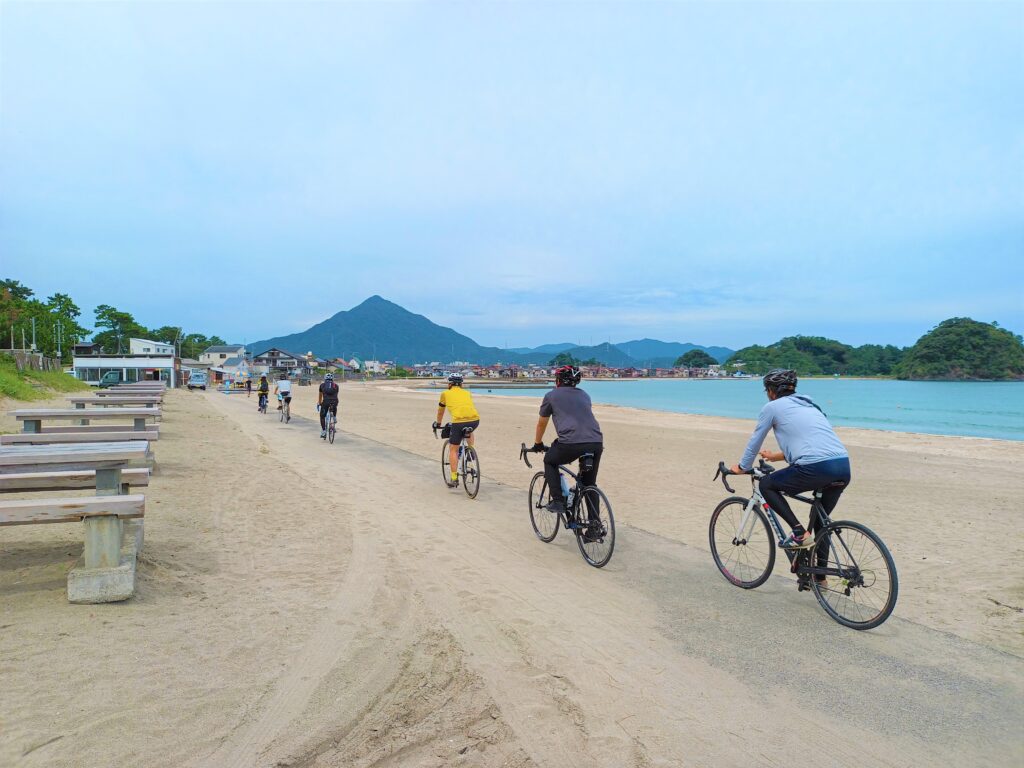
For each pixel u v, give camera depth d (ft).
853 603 15.06
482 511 27.61
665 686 11.76
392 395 206.28
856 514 29.01
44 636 12.34
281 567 18.47
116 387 64.28
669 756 9.52
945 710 11.00
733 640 13.98
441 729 10.12
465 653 13.03
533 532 24.06
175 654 12.07
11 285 283.18
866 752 9.68
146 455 16.02
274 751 9.17
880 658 13.12
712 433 73.10
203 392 203.00
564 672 12.27
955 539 24.43
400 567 19.11
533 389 457.68
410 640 13.61
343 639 13.44
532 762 9.32
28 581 15.39
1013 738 10.13
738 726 10.39
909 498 33.01
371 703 10.77
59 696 10.16
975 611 16.35
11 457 14.65
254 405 124.77
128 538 16.70
